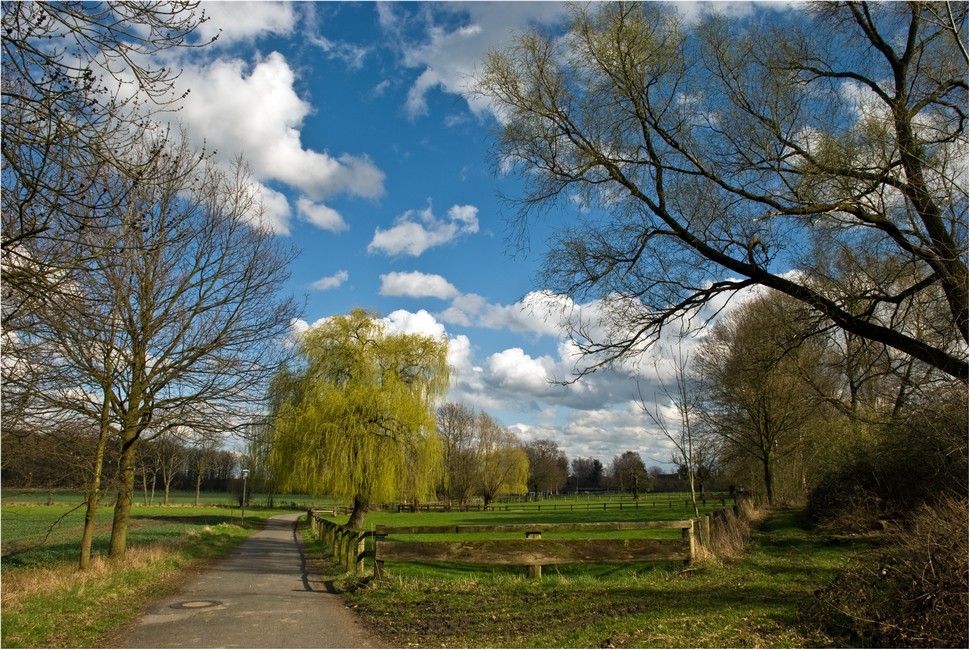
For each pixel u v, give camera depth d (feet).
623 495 296.71
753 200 36.35
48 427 39.47
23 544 69.41
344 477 88.22
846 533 52.24
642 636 22.75
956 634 19.77
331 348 95.45
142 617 28.19
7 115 19.61
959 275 29.89
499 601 30.19
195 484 224.53
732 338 90.89
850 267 36.45
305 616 28.07
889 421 49.83
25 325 26.25
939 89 33.09
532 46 38.32
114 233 22.52
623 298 39.34
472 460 230.68
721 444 102.42
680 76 37.40
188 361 46.98
